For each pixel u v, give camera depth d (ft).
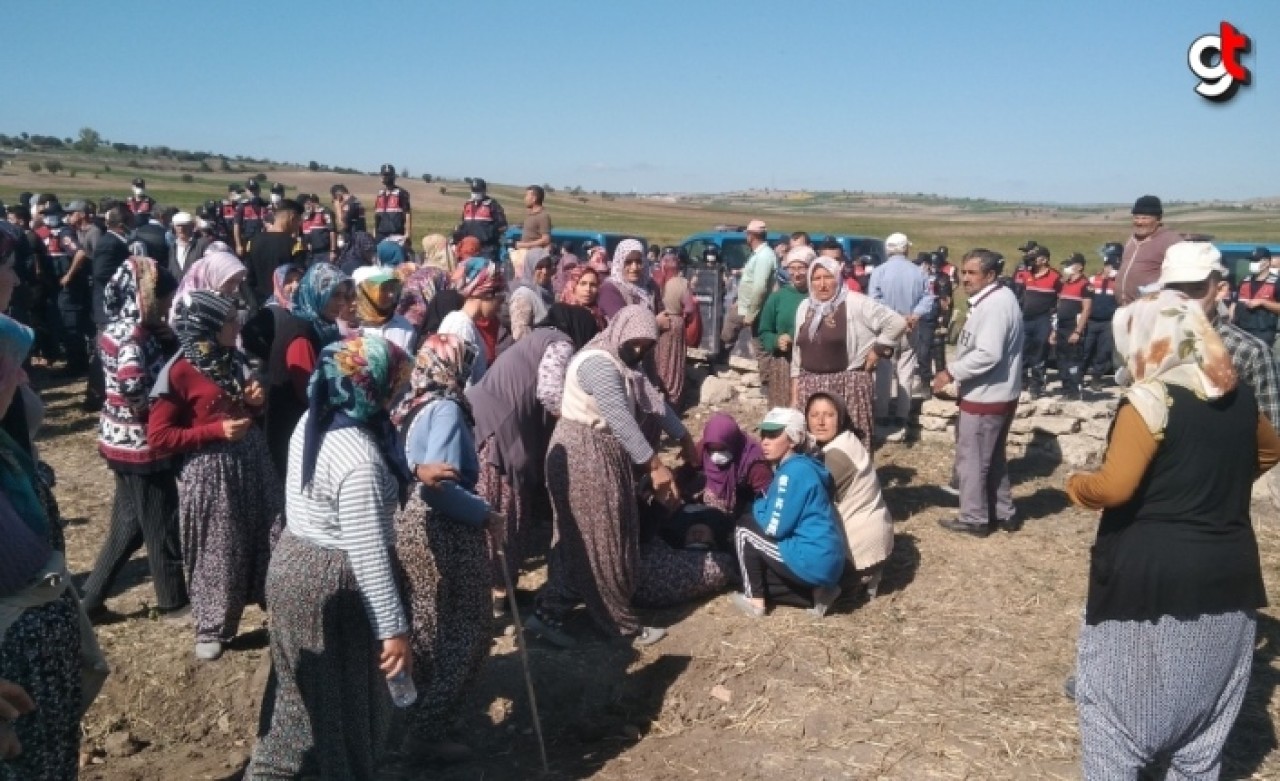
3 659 8.99
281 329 17.53
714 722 15.43
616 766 14.53
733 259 55.67
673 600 18.72
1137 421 10.39
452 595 13.71
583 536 16.93
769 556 18.13
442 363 13.55
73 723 9.77
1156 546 10.50
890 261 30.96
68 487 27.04
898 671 16.25
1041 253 40.47
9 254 9.86
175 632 17.90
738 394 37.65
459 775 14.28
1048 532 22.79
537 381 17.99
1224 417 10.41
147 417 16.98
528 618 17.84
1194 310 10.55
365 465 11.02
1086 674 11.20
